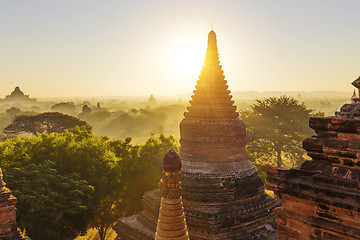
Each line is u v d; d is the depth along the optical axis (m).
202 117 22.22
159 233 8.13
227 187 21.02
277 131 55.59
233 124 22.12
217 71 23.19
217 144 21.70
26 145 30.47
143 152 34.44
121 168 32.06
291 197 6.79
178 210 8.16
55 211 23.73
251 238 20.50
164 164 8.13
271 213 22.25
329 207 6.16
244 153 22.91
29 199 22.73
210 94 22.56
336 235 6.08
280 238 7.02
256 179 22.30
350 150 6.02
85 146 31.38
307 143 6.73
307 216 6.53
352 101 6.66
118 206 32.38
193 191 21.11
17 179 24.78
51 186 25.72
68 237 28.08
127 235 23.66
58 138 32.06
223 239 19.86
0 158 28.58
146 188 32.81
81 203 25.81
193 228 20.62
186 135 22.66
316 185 6.31
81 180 27.33
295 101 57.53
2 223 13.99
